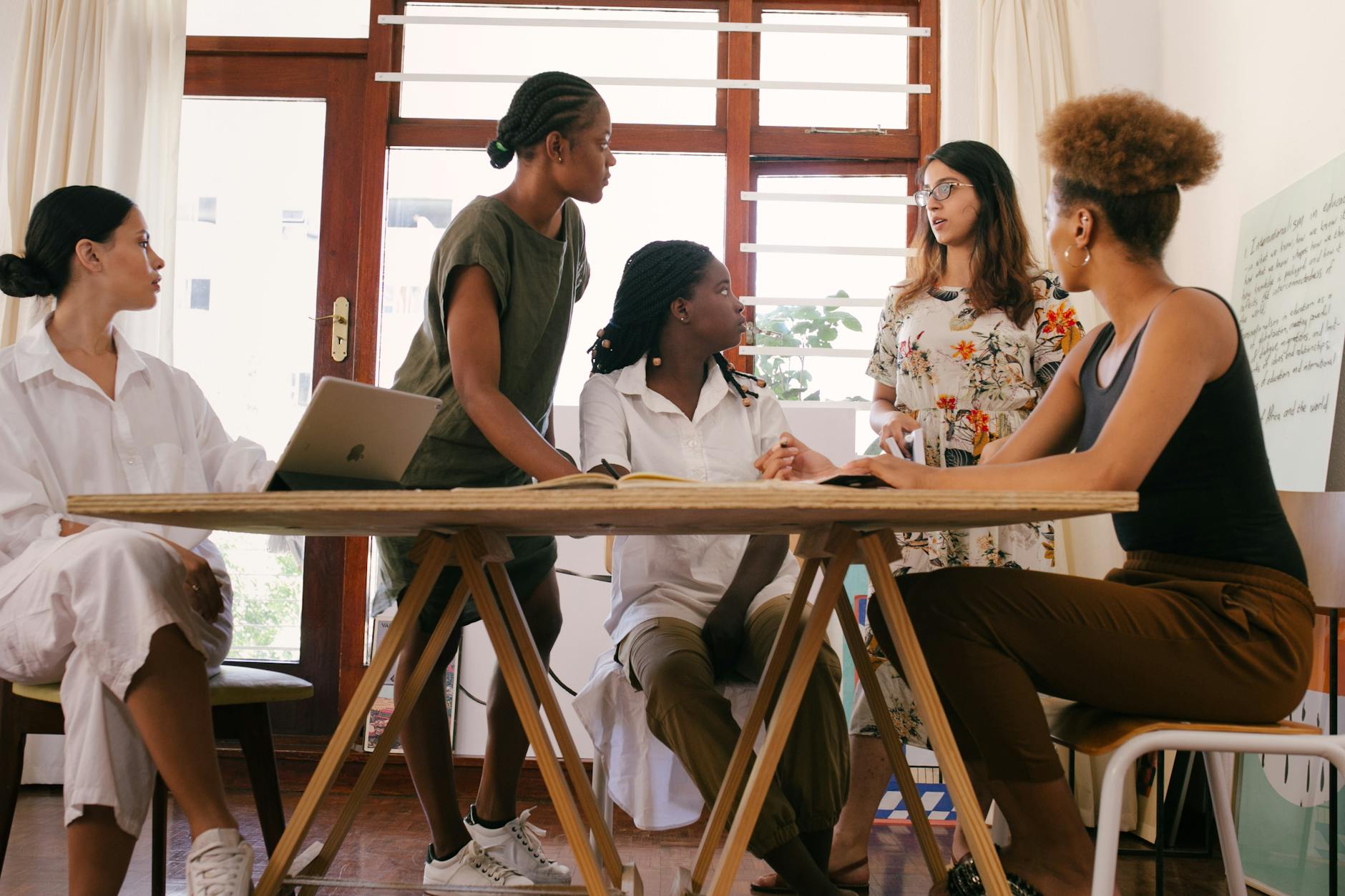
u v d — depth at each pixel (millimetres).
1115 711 1266
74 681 1429
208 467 1979
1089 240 1366
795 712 1188
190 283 3299
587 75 3254
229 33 3328
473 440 1840
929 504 960
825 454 2938
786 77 3279
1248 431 1277
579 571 2934
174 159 3113
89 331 1852
